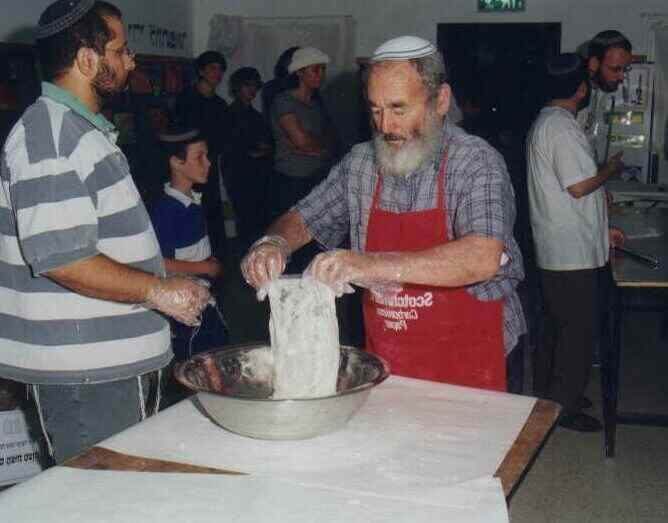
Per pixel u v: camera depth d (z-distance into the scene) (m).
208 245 3.45
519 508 3.07
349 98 8.12
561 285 3.55
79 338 1.91
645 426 3.83
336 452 1.44
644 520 2.98
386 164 1.92
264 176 7.08
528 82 7.78
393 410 1.65
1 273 1.95
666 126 7.41
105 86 1.96
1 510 1.24
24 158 1.79
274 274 1.75
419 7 7.87
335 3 8.05
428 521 1.21
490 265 1.79
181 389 3.47
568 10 7.58
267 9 8.20
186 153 3.27
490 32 7.78
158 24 7.59
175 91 7.84
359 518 1.21
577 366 3.64
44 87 1.93
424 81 1.84
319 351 1.58
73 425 1.99
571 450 3.56
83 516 1.22
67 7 1.90
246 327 5.34
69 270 1.79
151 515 1.23
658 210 5.00
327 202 2.18
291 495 1.29
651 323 5.68
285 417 1.43
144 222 2.01
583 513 3.03
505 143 7.62
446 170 1.95
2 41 5.41
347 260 1.65
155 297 1.87
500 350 2.02
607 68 3.71
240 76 6.84
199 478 1.34
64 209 1.78
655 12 7.39
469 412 1.64
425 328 2.01
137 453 1.44
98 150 1.88
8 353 1.96
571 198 3.47
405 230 2.01
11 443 2.83
